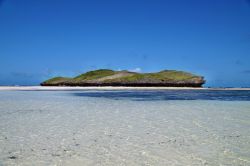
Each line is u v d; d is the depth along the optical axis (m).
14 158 7.07
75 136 9.64
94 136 9.66
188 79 97.00
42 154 7.43
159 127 11.52
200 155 7.37
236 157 7.19
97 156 7.28
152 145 8.44
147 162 6.79
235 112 17.31
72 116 14.93
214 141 8.96
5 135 9.76
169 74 102.81
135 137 9.53
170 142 8.83
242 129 11.12
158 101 26.91
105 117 14.60
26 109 18.27
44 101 25.56
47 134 9.95
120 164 6.65
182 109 19.11
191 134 10.07
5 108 18.80
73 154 7.45
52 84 117.25
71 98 30.80
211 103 24.95
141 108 19.67
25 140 9.00
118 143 8.66
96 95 38.16
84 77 118.38
